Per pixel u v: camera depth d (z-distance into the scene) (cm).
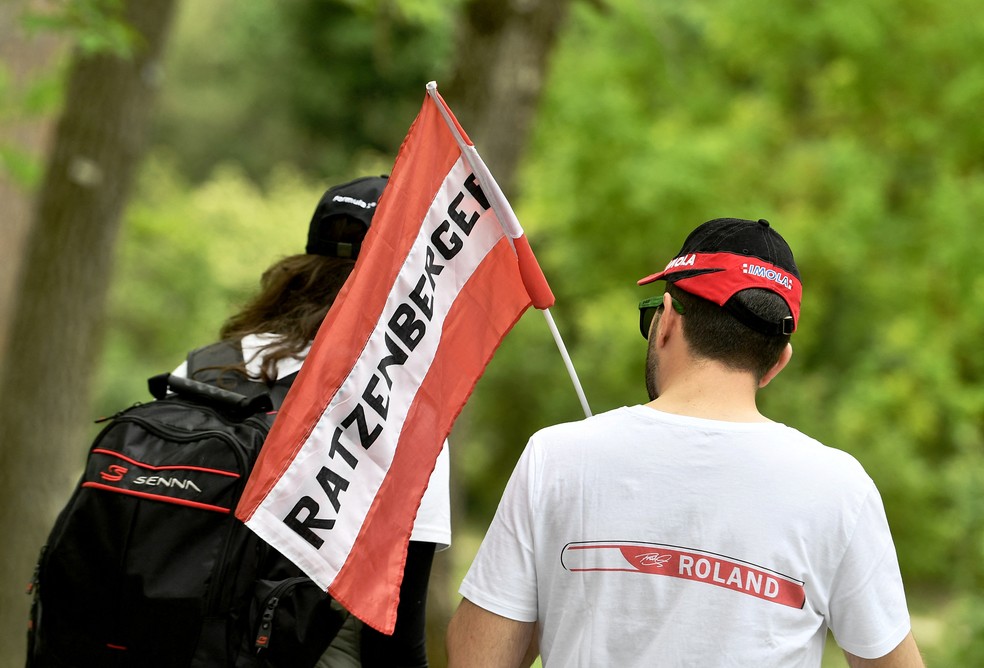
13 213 2294
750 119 3316
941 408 3322
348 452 539
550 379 4331
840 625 479
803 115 3459
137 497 540
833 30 3066
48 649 548
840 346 3562
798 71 3397
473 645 496
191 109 7006
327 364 539
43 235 1509
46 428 1507
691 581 463
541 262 4003
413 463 555
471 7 1838
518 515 494
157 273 4769
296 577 545
